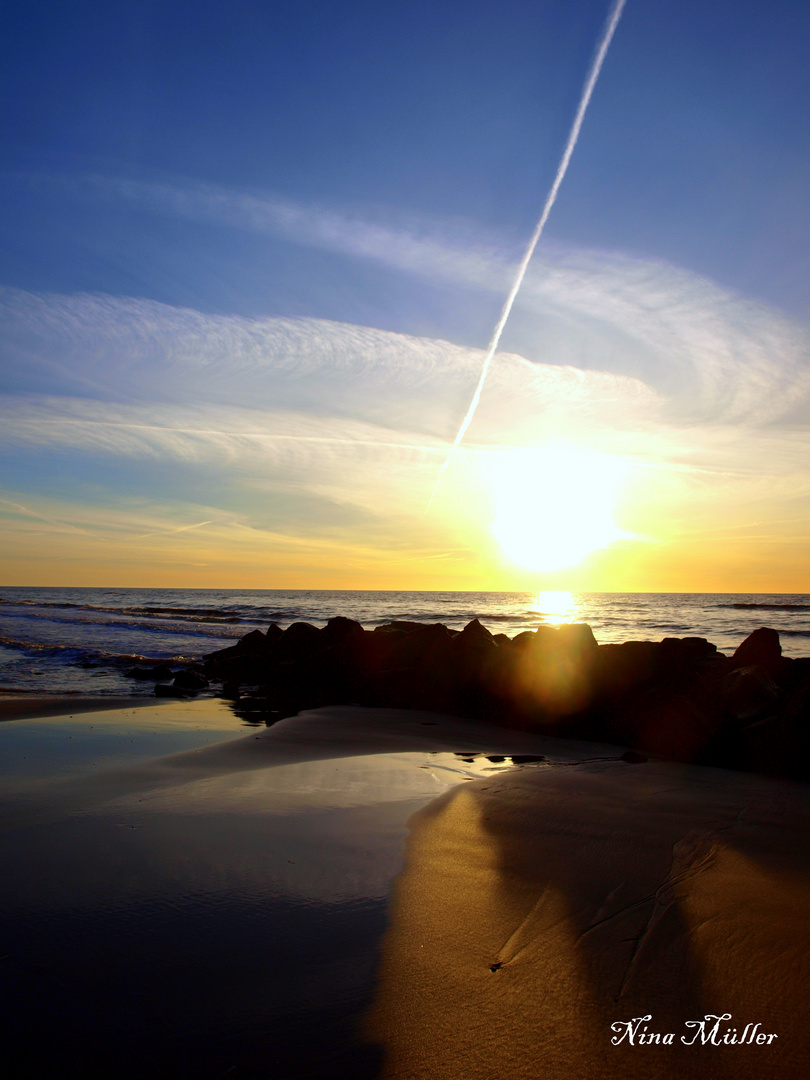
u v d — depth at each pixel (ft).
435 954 11.35
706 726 28.07
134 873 14.46
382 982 10.52
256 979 10.57
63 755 26.84
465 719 38.04
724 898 13.52
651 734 30.45
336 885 14.05
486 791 21.76
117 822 17.80
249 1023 9.53
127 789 21.25
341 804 19.93
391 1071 8.64
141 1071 8.61
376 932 12.07
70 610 163.73
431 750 29.07
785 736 25.75
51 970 10.73
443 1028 9.46
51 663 63.26
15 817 18.17
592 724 33.27
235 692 48.83
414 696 42.32
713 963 11.10
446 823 18.28
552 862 15.49
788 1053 9.00
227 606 210.38
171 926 12.18
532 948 11.57
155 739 30.63
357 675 48.44
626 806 20.26
